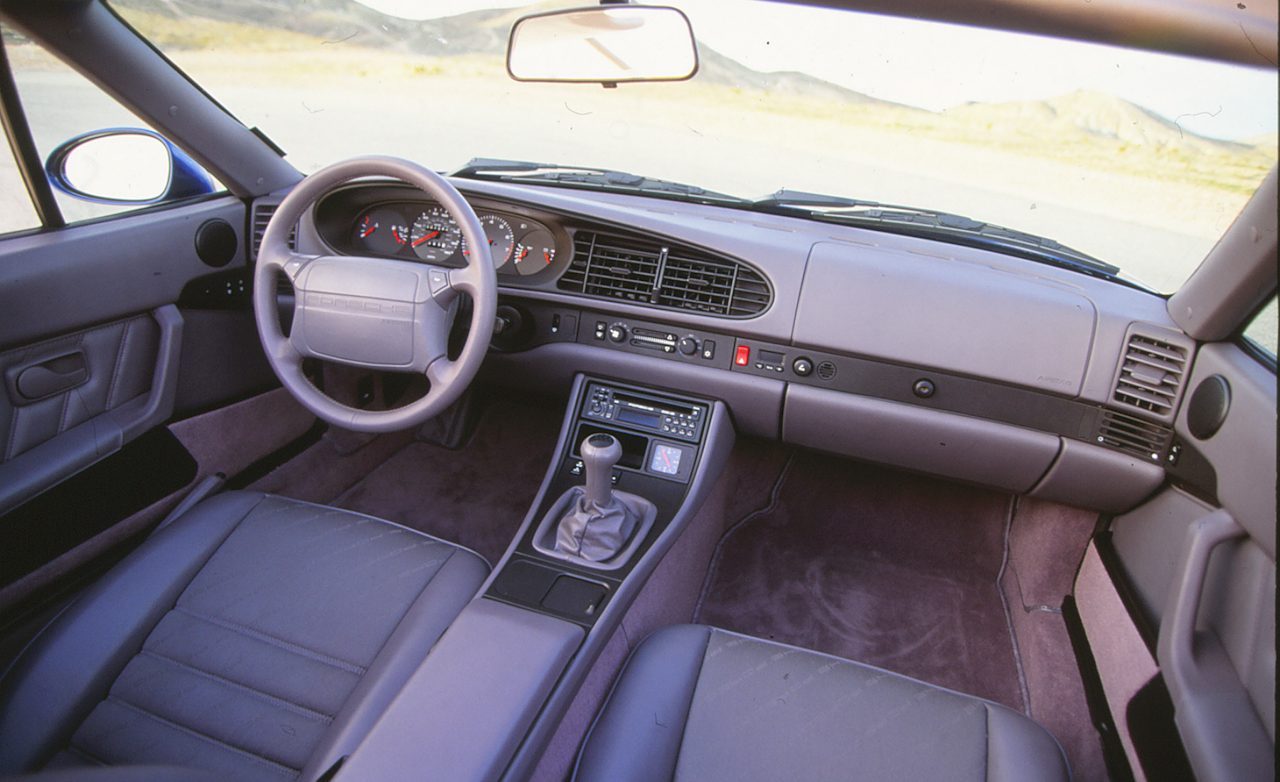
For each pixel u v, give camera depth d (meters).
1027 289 1.92
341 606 1.63
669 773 1.36
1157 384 1.79
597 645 1.54
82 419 1.96
